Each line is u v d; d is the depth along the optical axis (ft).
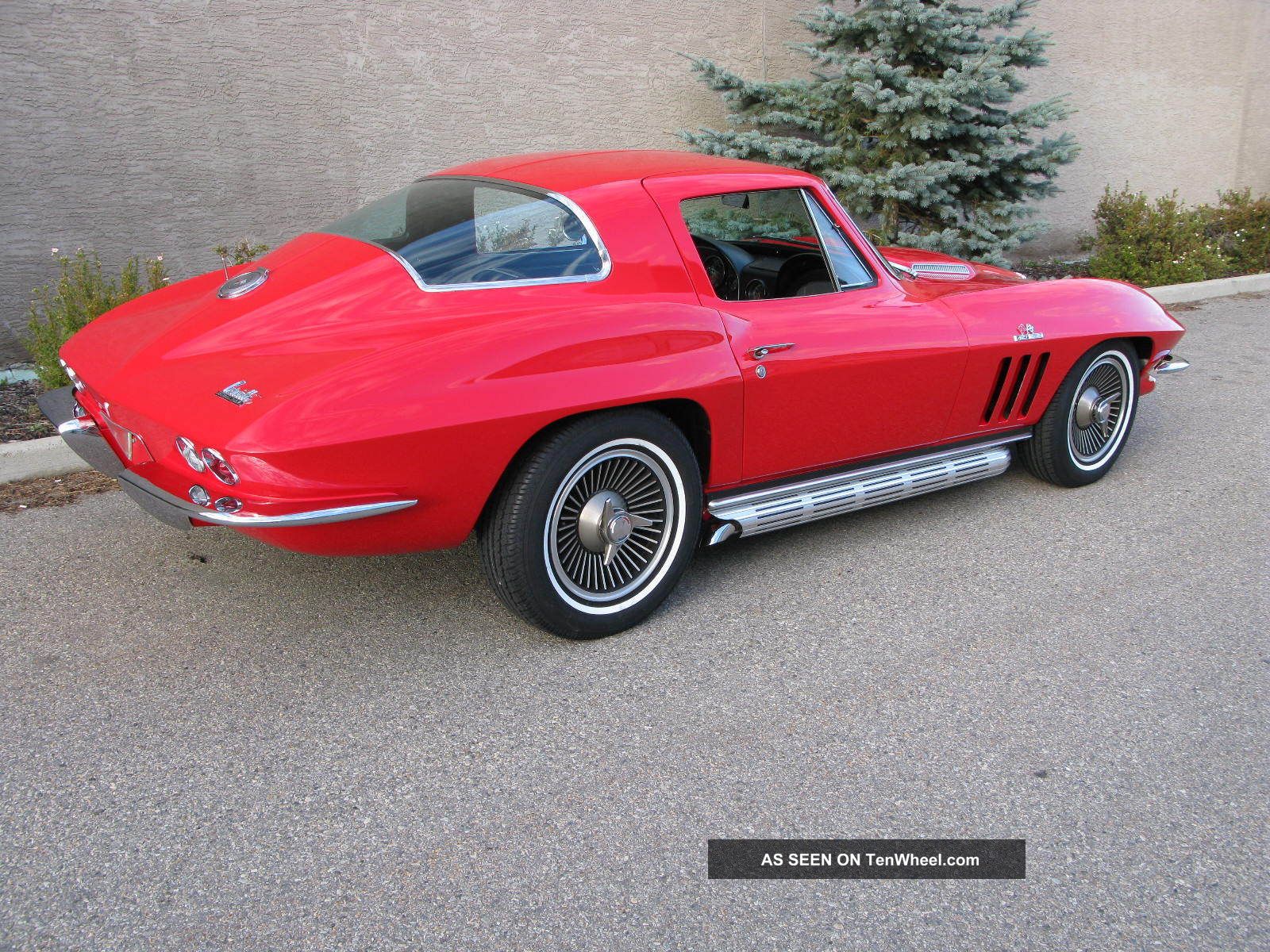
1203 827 7.93
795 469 11.74
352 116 21.72
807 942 6.72
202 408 8.36
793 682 9.76
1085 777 8.48
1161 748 8.90
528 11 23.44
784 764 8.53
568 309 9.66
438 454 8.63
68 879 7.01
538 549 9.55
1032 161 26.11
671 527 10.61
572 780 8.25
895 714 9.29
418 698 9.32
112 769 8.21
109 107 19.03
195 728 8.79
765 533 12.91
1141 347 15.20
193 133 19.99
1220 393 20.33
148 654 9.97
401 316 9.23
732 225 11.26
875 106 24.72
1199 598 11.67
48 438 14.75
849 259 12.09
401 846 7.44
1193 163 38.50
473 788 8.11
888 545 13.01
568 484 9.64
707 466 11.00
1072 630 10.89
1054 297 13.83
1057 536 13.37
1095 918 7.02
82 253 17.78
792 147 25.13
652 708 9.27
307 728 8.82
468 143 23.39
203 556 12.15
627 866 7.32
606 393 9.45
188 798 7.89
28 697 9.18
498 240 9.94
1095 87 34.68
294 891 6.98
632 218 10.42
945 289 13.24
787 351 10.89
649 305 10.11
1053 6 32.76
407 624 10.68
